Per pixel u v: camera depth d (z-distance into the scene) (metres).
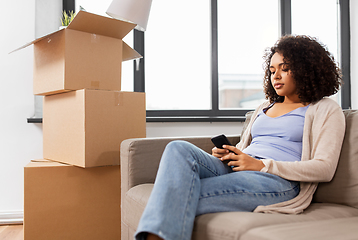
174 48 2.31
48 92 1.54
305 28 2.44
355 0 2.42
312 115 1.08
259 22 2.41
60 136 1.54
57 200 1.42
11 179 1.99
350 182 1.00
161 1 2.29
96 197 1.48
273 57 1.19
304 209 0.95
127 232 1.15
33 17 2.04
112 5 1.55
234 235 0.72
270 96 1.33
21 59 2.02
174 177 0.81
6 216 1.96
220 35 2.36
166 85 2.30
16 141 2.00
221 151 1.03
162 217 0.71
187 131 2.18
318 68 1.11
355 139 1.03
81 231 1.46
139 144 1.20
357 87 2.40
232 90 2.39
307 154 1.03
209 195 0.86
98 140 1.41
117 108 1.47
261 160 1.00
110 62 1.57
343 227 0.72
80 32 1.46
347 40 2.43
